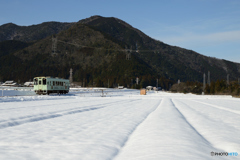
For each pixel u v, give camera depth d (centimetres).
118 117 1441
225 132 956
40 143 712
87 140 764
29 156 568
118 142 747
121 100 3856
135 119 1357
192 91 12006
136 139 795
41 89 5012
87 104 2627
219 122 1275
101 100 3738
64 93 5756
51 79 5147
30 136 818
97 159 552
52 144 701
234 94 8000
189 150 624
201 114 1719
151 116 1517
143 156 569
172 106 2520
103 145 697
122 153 616
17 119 1230
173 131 923
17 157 558
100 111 1845
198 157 558
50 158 553
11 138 781
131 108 2220
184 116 1599
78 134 866
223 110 2108
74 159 547
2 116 1325
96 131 936
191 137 812
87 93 6712
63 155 580
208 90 10606
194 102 3631
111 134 878
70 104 2552
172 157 552
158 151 613
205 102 3647
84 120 1270
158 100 4075
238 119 1422
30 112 1578
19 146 672
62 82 5603
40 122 1170
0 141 736
